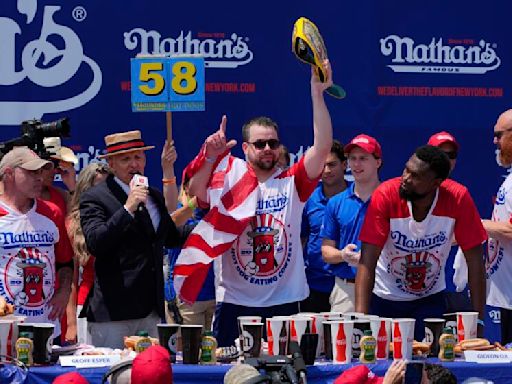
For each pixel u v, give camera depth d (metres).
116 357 6.64
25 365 6.52
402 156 10.32
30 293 7.42
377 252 7.69
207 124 10.12
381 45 10.27
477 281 7.77
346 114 10.25
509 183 8.72
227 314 7.61
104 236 7.39
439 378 5.99
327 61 7.42
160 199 7.78
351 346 6.82
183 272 7.54
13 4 9.91
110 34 10.01
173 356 6.73
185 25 10.08
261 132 7.54
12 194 7.44
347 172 10.30
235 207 7.51
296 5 10.18
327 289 9.25
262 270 7.56
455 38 10.37
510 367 6.78
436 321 7.11
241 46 10.13
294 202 7.63
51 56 9.96
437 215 7.66
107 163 8.84
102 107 10.02
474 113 10.41
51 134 8.51
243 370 5.36
